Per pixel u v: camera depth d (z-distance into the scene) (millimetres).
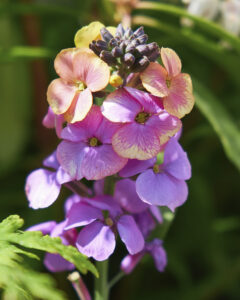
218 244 484
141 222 340
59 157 317
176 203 325
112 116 310
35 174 332
